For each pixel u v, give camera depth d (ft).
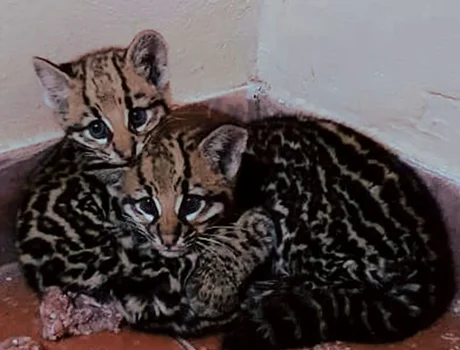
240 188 2.43
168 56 2.67
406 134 2.55
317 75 2.74
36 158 2.56
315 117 2.70
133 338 2.36
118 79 2.40
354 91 2.65
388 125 2.59
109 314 2.37
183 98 2.81
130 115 2.40
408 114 2.53
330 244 2.39
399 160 2.54
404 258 2.39
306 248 2.43
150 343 2.35
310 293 2.36
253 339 2.29
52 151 2.55
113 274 2.38
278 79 2.86
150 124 2.44
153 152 2.32
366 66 2.59
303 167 2.45
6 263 2.59
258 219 2.44
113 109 2.38
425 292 2.38
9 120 2.51
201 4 2.70
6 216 2.57
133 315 2.37
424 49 2.43
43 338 2.34
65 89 2.40
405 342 2.34
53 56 2.50
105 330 2.37
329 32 2.65
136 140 2.39
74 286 2.39
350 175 2.42
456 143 2.44
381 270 2.38
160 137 2.36
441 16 2.37
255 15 2.82
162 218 2.29
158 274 2.36
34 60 2.36
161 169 2.28
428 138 2.50
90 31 2.53
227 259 2.39
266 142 2.51
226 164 2.35
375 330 2.32
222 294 2.37
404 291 2.37
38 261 2.41
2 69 2.43
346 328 2.31
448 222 2.50
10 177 2.55
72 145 2.45
